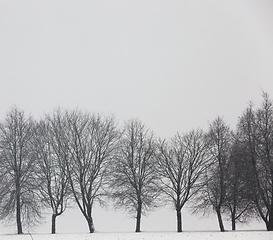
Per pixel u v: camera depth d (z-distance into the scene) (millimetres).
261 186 53344
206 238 37281
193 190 57562
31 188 55688
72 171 56469
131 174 57344
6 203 55656
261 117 55000
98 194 56875
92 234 46906
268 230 52875
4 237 43594
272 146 53094
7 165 56562
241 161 54844
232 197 54688
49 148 57188
